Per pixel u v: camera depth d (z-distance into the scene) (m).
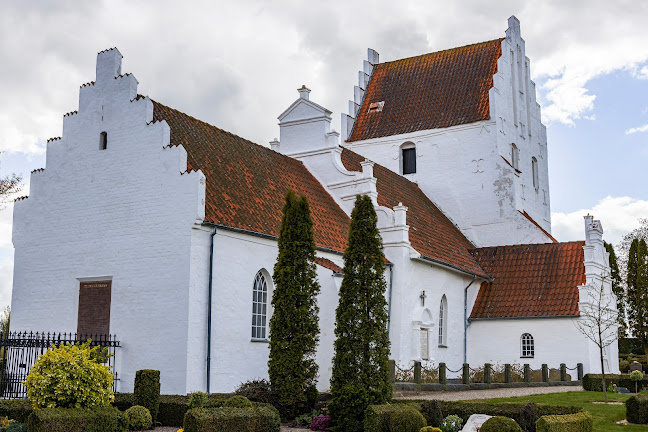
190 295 26.19
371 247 24.80
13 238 30.80
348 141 54.34
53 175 30.41
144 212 27.77
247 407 21.12
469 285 43.00
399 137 52.47
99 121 29.66
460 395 29.98
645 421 22.42
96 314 28.27
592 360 39.75
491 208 49.00
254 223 29.28
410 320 36.03
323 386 29.95
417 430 19.53
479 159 49.78
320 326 30.11
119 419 20.59
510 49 53.44
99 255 28.59
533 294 42.09
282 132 40.75
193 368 25.97
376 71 57.66
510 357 41.50
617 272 58.50
